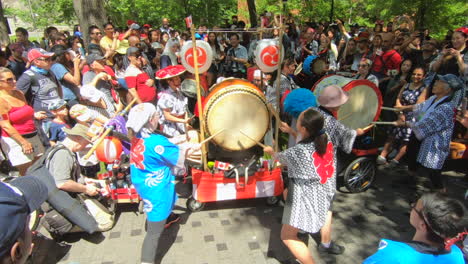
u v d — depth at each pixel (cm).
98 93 415
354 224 379
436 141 381
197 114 400
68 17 2133
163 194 285
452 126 374
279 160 273
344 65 747
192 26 343
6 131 379
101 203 375
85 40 818
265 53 374
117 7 1877
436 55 586
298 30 1241
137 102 495
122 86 572
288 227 278
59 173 313
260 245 341
